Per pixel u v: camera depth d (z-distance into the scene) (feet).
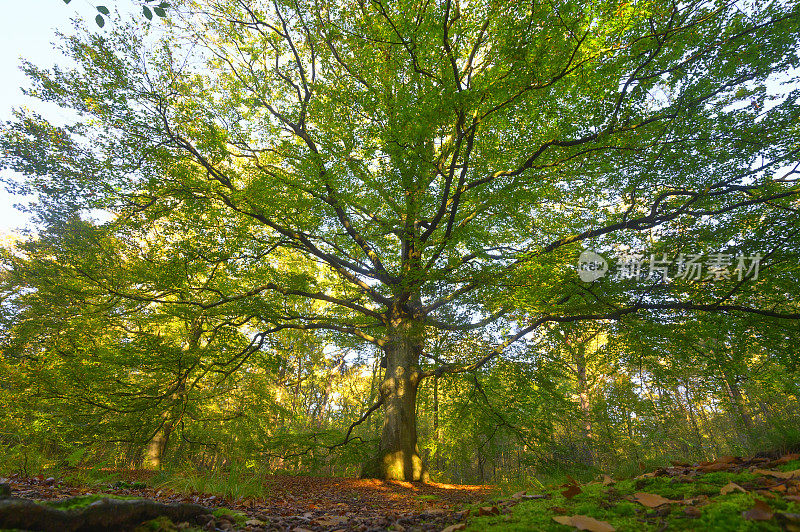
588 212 34.04
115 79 28.73
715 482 7.74
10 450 20.76
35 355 36.86
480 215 34.01
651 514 6.18
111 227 31.30
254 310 31.96
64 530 5.77
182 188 30.14
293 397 78.43
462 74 27.25
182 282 31.12
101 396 31.58
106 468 27.04
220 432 38.37
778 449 10.52
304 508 14.11
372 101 28.35
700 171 26.40
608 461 37.91
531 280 27.63
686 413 54.49
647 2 22.16
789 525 4.46
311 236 33.01
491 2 23.95
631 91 24.40
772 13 23.35
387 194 31.96
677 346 29.27
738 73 24.48
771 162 25.36
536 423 37.17
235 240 30.53
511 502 9.99
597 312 29.04
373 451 34.22
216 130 30.63
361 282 35.99
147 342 30.91
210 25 34.45
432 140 28.48
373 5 26.63
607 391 43.60
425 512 11.79
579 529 5.50
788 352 26.45
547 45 21.85
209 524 8.02
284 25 32.71
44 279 33.42
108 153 28.96
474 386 39.24
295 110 35.22
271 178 29.84
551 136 26.81
